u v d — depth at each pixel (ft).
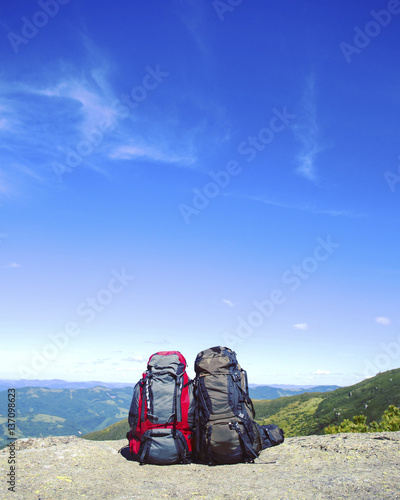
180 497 17.07
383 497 14.90
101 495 17.44
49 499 16.60
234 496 16.75
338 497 15.44
